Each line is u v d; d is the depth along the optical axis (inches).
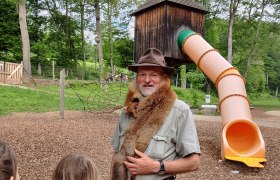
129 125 109.6
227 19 1524.4
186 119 107.0
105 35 1983.3
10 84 891.4
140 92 114.0
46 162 270.8
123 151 108.0
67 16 1736.0
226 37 1815.9
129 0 1246.3
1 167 77.6
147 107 108.6
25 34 1054.4
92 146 337.4
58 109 646.5
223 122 367.2
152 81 111.7
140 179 103.7
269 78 3373.5
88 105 703.7
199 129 523.5
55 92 847.1
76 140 357.7
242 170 312.8
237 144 352.5
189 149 103.8
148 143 105.2
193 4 617.3
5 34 1378.0
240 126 357.1
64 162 84.8
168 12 597.3
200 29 626.5
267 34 1568.7
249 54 1603.1
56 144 331.9
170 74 114.3
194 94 1039.6
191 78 1252.5
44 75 1349.7
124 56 2022.6
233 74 403.9
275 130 572.7
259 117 943.0
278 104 2032.5
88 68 1788.9
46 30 1738.4
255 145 340.5
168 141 105.9
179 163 104.3
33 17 1684.3
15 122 462.3
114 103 729.6
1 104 646.5
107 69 1787.6
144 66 111.6
